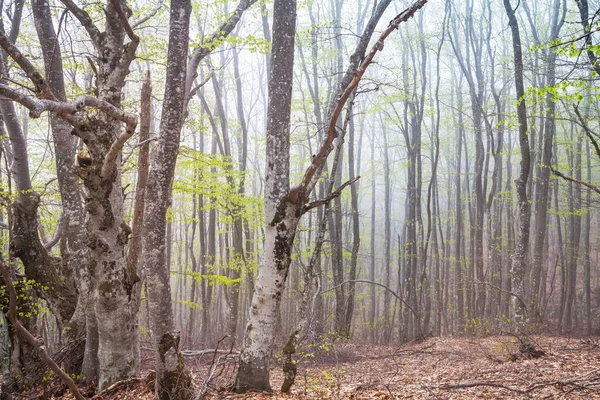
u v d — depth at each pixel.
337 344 13.92
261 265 6.82
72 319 9.55
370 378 9.40
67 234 9.82
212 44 10.21
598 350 10.73
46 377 8.38
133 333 8.44
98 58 7.94
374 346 16.77
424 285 22.42
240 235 17.62
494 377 8.33
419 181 23.45
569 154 24.30
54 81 9.44
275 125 6.70
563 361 9.35
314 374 9.56
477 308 21.70
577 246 24.11
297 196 6.52
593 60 8.18
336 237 19.86
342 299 19.17
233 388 6.85
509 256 24.53
